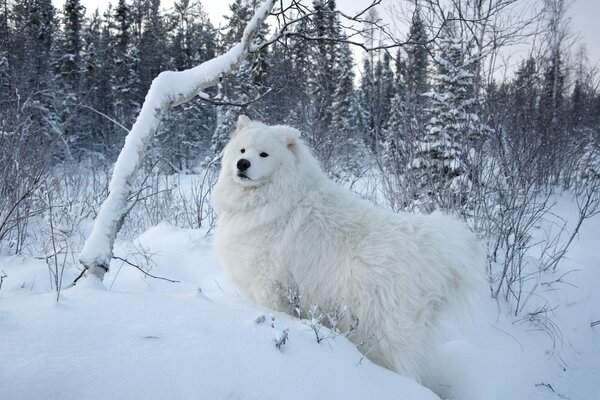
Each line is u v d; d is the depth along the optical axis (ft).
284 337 7.80
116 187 10.99
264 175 11.96
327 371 7.79
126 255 16.71
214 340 7.29
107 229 10.51
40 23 75.82
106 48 97.81
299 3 14.69
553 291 17.60
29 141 21.59
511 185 20.07
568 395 12.75
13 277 14.12
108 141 48.34
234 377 6.66
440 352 12.39
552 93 42.27
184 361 6.53
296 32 15.56
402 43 15.78
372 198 24.44
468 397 11.14
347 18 14.87
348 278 11.03
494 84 27.40
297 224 11.69
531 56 32.37
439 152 23.49
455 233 11.48
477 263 11.57
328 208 11.96
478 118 24.21
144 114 11.92
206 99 14.37
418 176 22.85
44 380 5.41
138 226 23.00
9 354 5.71
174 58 105.60
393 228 11.32
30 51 41.88
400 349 10.53
